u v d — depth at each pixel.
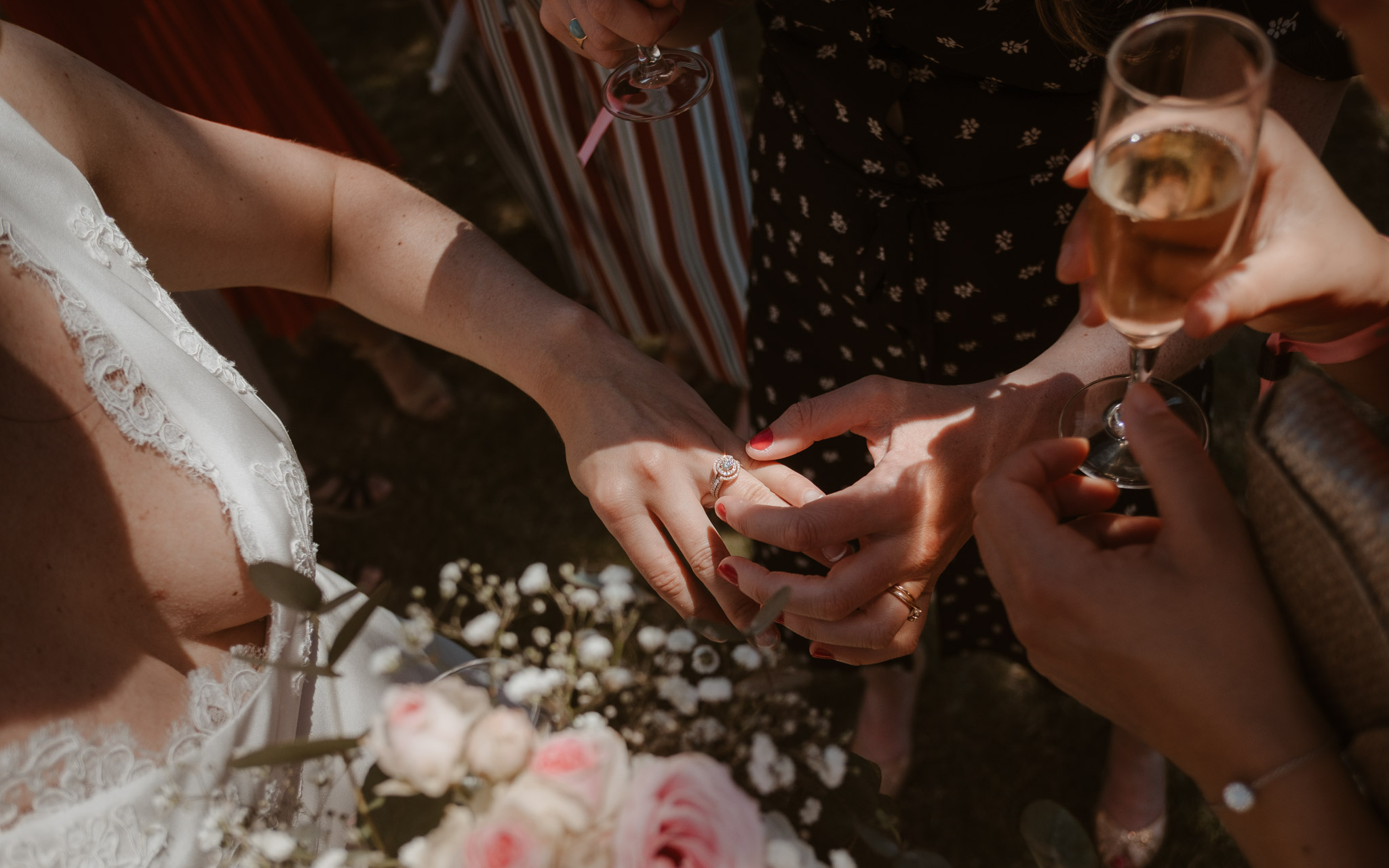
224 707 0.96
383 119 3.93
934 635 2.51
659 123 2.17
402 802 0.72
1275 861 0.71
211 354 1.10
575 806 0.62
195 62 2.27
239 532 1.00
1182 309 0.89
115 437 0.95
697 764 0.65
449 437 3.04
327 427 3.10
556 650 0.86
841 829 0.75
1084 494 0.91
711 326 2.64
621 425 1.22
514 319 1.31
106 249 1.01
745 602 1.19
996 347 1.72
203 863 0.89
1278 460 0.72
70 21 2.13
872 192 1.58
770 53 1.67
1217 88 0.91
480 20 2.25
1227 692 0.71
